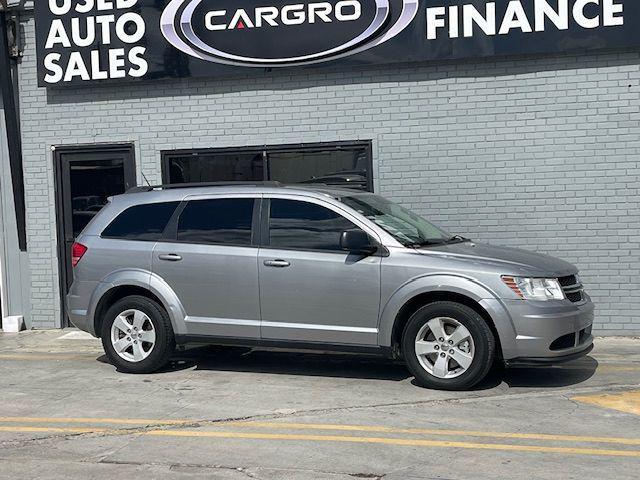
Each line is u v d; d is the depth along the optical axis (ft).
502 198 35.40
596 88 34.32
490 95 35.27
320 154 37.09
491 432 21.36
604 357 30.68
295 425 22.16
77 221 39.45
